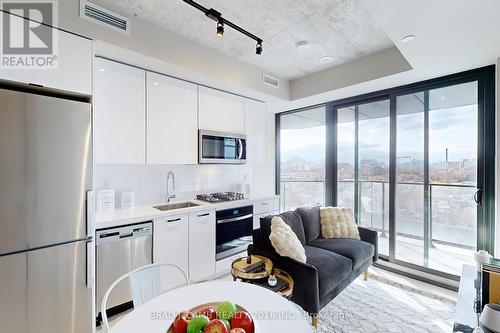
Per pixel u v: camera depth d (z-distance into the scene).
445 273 2.75
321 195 3.96
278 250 2.15
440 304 2.36
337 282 2.17
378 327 2.04
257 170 4.38
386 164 3.22
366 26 2.27
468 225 2.63
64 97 1.92
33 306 1.59
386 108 3.21
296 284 1.99
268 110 4.40
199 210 2.71
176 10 2.05
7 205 1.49
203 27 2.30
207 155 3.03
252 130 3.66
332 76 3.20
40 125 1.60
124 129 2.36
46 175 1.62
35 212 1.58
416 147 2.97
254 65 3.18
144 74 2.49
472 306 1.51
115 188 2.68
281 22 2.21
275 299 1.25
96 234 2.00
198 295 1.28
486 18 1.64
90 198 1.81
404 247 3.08
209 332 0.88
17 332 1.54
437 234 2.84
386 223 3.23
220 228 2.93
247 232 3.27
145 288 1.43
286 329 1.02
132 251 2.21
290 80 3.71
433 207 2.87
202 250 2.74
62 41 1.77
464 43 1.99
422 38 1.91
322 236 3.05
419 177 2.96
